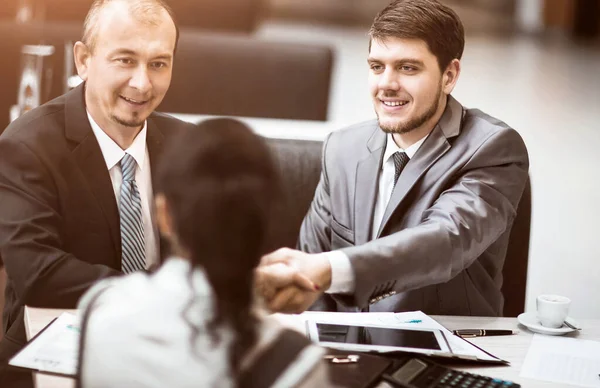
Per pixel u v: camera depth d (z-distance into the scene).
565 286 4.25
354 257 1.85
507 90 9.45
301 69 4.88
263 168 1.20
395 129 2.19
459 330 1.97
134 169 2.18
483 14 16.83
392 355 1.75
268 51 4.86
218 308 1.17
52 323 1.83
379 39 2.15
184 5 5.58
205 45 4.81
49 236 2.05
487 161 2.18
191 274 1.20
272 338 1.19
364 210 2.29
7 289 2.20
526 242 2.63
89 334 1.19
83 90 2.19
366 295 1.85
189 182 1.19
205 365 1.16
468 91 9.21
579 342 1.94
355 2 17.42
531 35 14.70
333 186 2.37
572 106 8.77
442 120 2.24
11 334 2.02
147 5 2.07
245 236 1.18
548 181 6.00
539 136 7.36
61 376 1.60
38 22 4.75
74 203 2.12
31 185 2.07
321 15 15.52
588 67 11.59
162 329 1.17
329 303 2.30
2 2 5.29
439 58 2.15
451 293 2.19
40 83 3.83
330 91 4.96
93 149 2.13
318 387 1.17
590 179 6.12
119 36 2.05
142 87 2.07
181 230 1.19
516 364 1.79
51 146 2.10
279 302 1.74
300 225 2.75
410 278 1.91
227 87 4.84
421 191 2.20
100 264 2.13
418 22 2.11
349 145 2.39
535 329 2.00
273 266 1.75
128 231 2.15
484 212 2.09
